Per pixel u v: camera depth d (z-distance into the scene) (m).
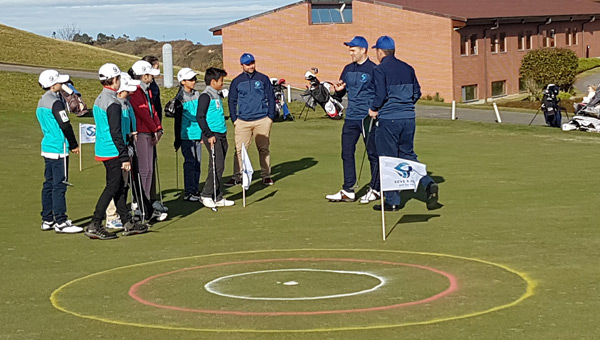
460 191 13.16
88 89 36.62
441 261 8.38
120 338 6.11
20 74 38.22
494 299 6.86
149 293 7.44
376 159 12.18
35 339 6.15
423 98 54.00
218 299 7.14
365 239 9.64
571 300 6.76
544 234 9.54
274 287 7.51
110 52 62.78
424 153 19.17
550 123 27.16
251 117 14.45
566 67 53.22
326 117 30.16
